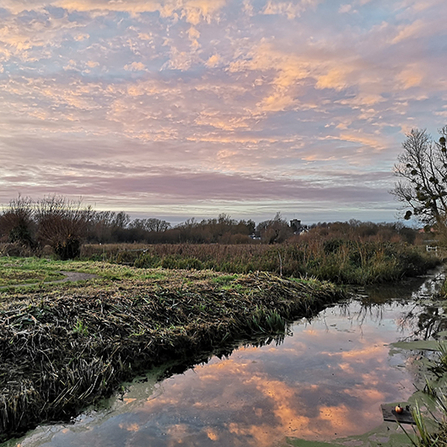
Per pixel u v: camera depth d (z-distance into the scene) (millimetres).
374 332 8156
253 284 10555
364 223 43750
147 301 7539
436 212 22938
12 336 5289
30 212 22766
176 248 20016
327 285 12516
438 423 3836
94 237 38500
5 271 11914
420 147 24812
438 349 6723
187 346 6527
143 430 4051
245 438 3900
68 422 4203
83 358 5242
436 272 21094
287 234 43969
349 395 4895
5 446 3709
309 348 6988
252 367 5996
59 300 6824
